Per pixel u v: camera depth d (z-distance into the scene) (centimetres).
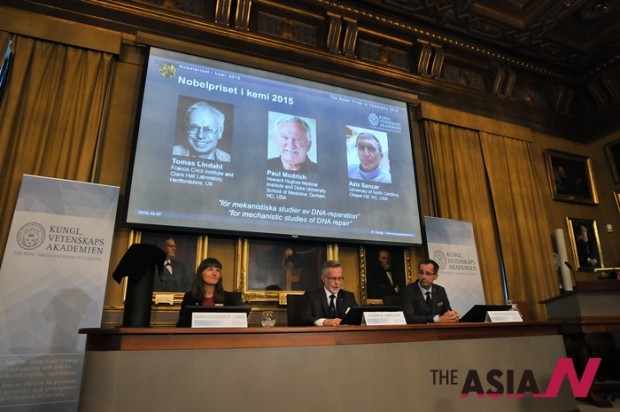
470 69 641
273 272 420
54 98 377
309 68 507
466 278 491
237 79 450
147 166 384
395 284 469
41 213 326
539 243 580
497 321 277
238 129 433
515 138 624
